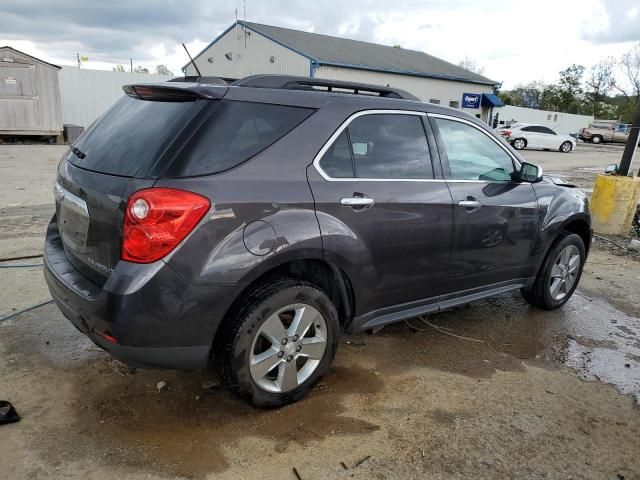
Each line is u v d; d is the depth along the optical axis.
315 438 2.75
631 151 8.21
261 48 27.55
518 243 4.12
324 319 3.00
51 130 17.36
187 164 2.49
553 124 43.41
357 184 3.06
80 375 3.21
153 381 3.19
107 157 2.74
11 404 2.87
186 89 2.69
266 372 2.83
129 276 2.39
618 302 5.18
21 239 5.93
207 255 2.48
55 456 2.50
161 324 2.44
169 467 2.47
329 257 2.92
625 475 2.62
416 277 3.46
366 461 2.60
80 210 2.75
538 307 4.84
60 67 17.03
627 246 7.51
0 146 16.16
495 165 4.00
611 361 3.89
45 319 3.94
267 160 2.74
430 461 2.62
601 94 64.75
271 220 2.67
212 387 3.15
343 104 3.11
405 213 3.26
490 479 2.53
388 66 27.53
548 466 2.65
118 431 2.71
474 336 4.16
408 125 3.44
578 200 4.68
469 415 3.05
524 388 3.41
